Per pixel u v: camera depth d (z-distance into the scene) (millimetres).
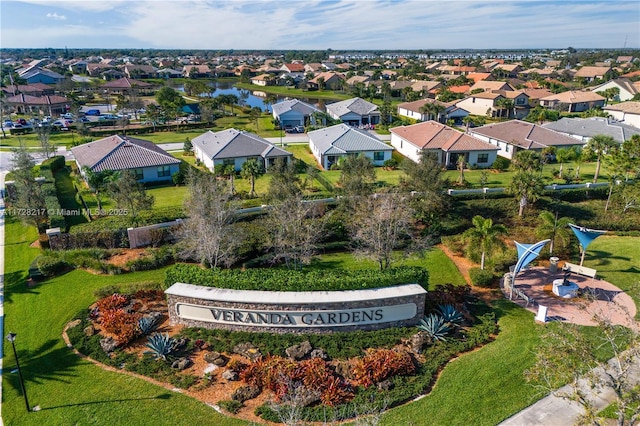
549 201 44438
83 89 141750
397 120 99375
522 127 67938
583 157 53312
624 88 114938
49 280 31344
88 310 26734
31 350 23609
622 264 33344
